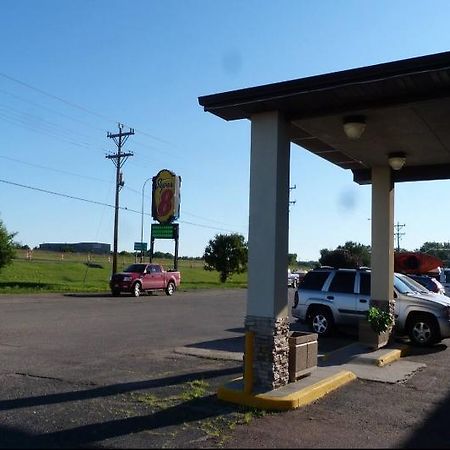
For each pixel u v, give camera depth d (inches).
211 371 406.3
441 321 551.2
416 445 248.7
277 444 246.7
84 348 508.1
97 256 3245.6
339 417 291.9
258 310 329.4
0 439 247.1
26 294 1252.5
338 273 631.2
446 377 404.5
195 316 863.7
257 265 333.7
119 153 1793.8
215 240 2304.4
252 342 326.3
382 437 259.8
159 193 1817.2
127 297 1310.3
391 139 424.5
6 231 1515.7
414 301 565.6
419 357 496.7
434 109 343.6
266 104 335.3
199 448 240.5
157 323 745.6
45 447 237.9
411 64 289.7
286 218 344.5
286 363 337.1
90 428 265.9
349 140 429.1
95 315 830.5
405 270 1079.0
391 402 326.6
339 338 617.0
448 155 475.8
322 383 344.8
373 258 536.4
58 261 2377.0
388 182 531.2
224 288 1898.4
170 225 1801.2
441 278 949.8
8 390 337.7
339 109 340.5
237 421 280.5
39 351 485.7
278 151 340.2
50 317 778.2
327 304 622.8
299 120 358.3
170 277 1486.2
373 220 536.7
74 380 367.9
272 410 301.7
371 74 300.2
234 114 354.0
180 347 524.4
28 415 285.4
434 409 312.5
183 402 315.3
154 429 266.1
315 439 254.4
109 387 349.4
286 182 346.9
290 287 2204.7
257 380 325.1
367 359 445.7
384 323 497.4
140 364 431.8
